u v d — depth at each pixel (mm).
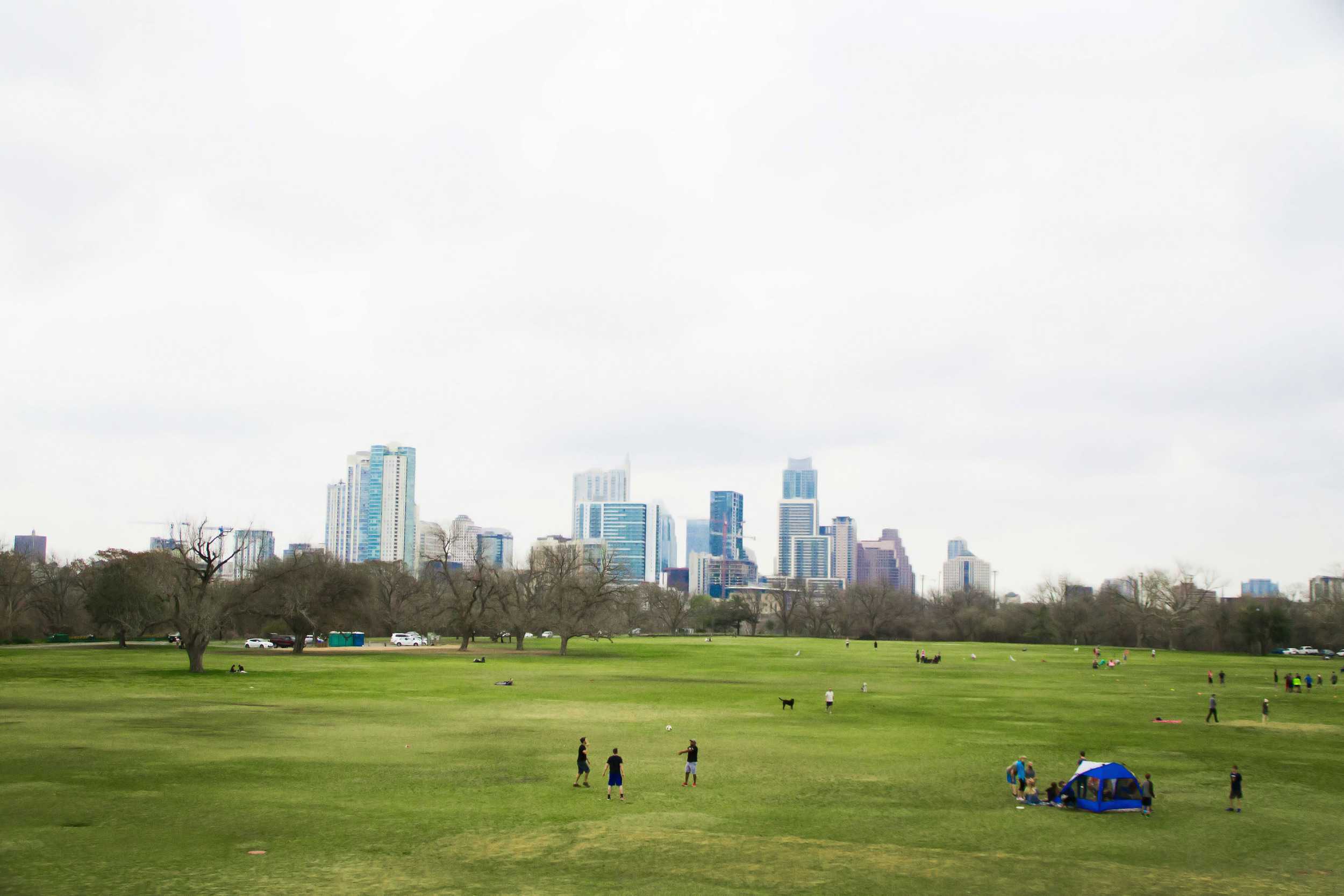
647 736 54562
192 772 41594
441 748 49312
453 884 26656
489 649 157375
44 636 160250
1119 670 123375
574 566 160250
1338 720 66438
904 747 51531
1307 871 29094
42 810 34344
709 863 28984
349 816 34125
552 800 37250
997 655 160375
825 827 33656
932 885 27219
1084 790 37125
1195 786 41812
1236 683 101000
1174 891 27047
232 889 25891
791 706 70000
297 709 65062
